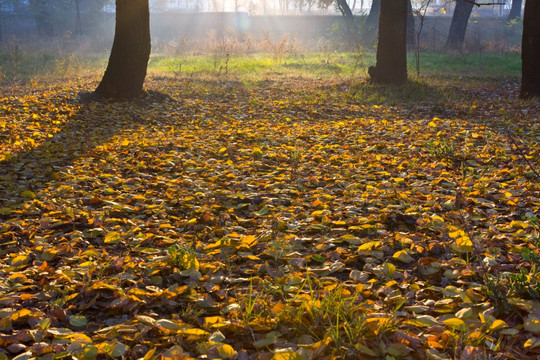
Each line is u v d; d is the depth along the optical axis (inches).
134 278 119.3
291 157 242.2
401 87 543.2
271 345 91.1
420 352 86.4
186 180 202.8
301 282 114.6
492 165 227.0
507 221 155.6
